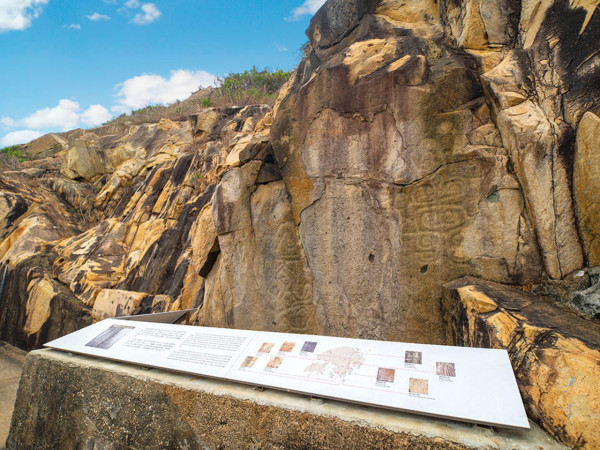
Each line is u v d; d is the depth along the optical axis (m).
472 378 1.60
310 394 1.74
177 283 4.71
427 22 2.87
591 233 1.96
